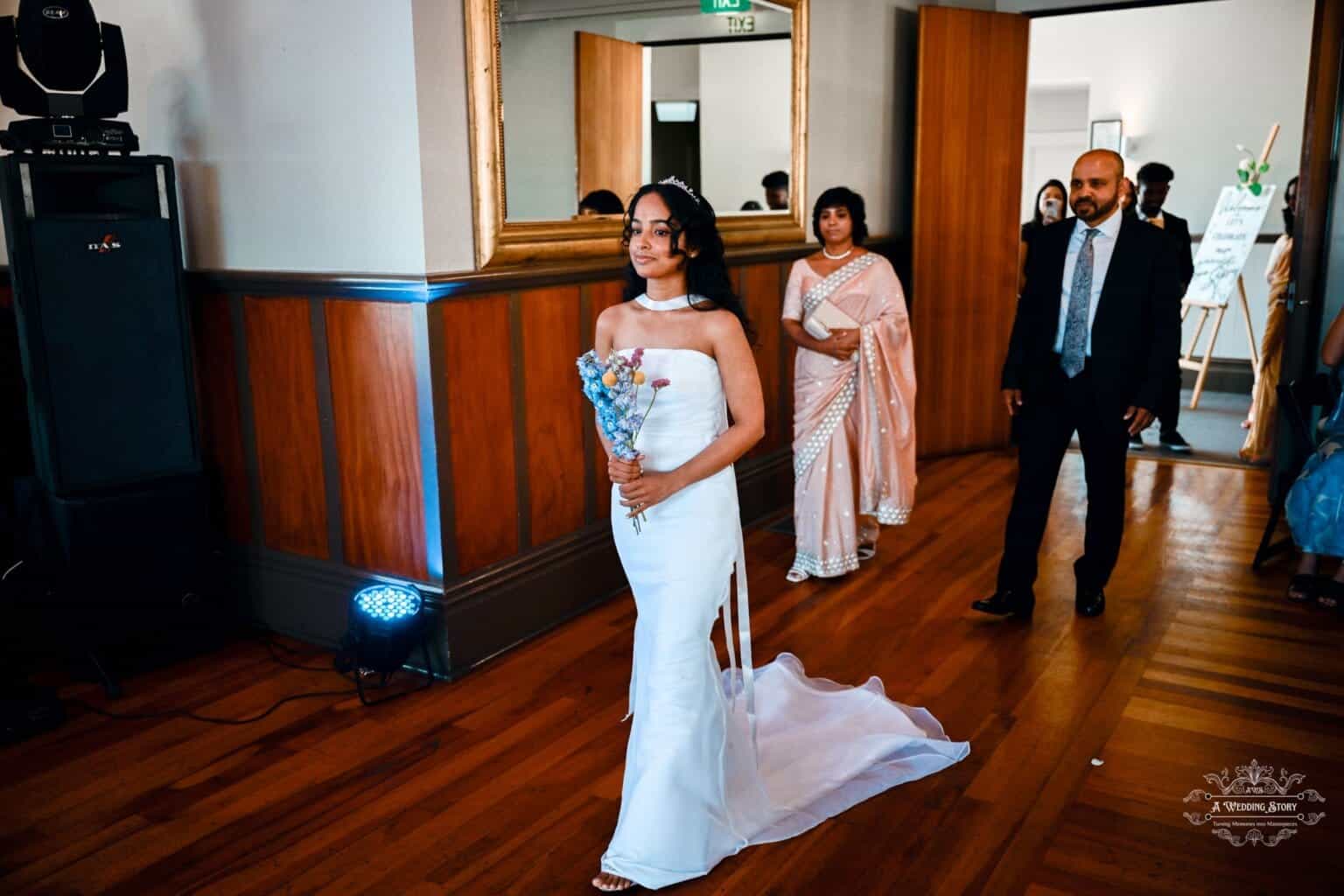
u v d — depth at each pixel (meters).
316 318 3.53
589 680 3.44
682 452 2.34
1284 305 5.92
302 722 3.18
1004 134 6.36
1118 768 2.83
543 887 2.36
